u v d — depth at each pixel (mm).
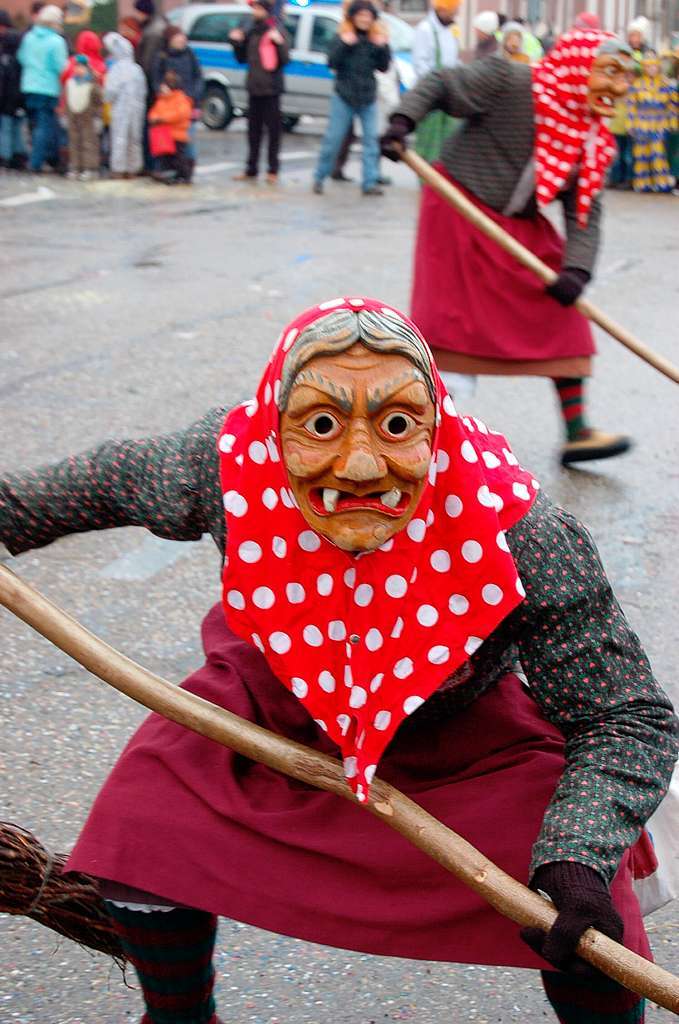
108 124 15359
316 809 2051
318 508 1871
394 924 1975
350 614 1967
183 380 6688
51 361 6988
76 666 3912
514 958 1979
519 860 1993
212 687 2184
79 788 3312
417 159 5035
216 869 2010
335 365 1818
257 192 14133
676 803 2188
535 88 4969
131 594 4391
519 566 1967
